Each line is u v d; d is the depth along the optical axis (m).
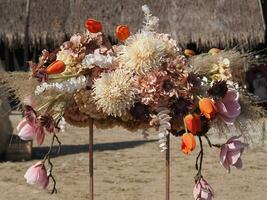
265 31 20.52
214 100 4.01
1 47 21.02
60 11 20.50
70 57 4.10
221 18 20.23
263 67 18.75
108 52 4.15
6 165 10.49
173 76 4.00
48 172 4.55
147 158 11.34
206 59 4.22
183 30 20.08
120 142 13.38
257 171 10.06
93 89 4.07
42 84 4.03
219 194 8.55
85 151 12.06
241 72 4.39
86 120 4.27
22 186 8.88
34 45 20.06
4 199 8.12
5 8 20.28
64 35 20.11
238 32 20.00
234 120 4.06
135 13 20.61
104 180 9.39
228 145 4.06
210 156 11.29
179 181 9.33
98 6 20.72
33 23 20.11
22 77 4.24
